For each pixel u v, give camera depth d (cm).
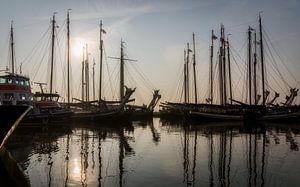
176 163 2511
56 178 1992
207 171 2219
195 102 9531
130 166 2377
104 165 2411
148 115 10275
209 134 5084
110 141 3975
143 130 6000
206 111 8531
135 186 1823
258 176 2080
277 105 8512
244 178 2027
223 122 8069
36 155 2834
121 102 7631
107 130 5728
